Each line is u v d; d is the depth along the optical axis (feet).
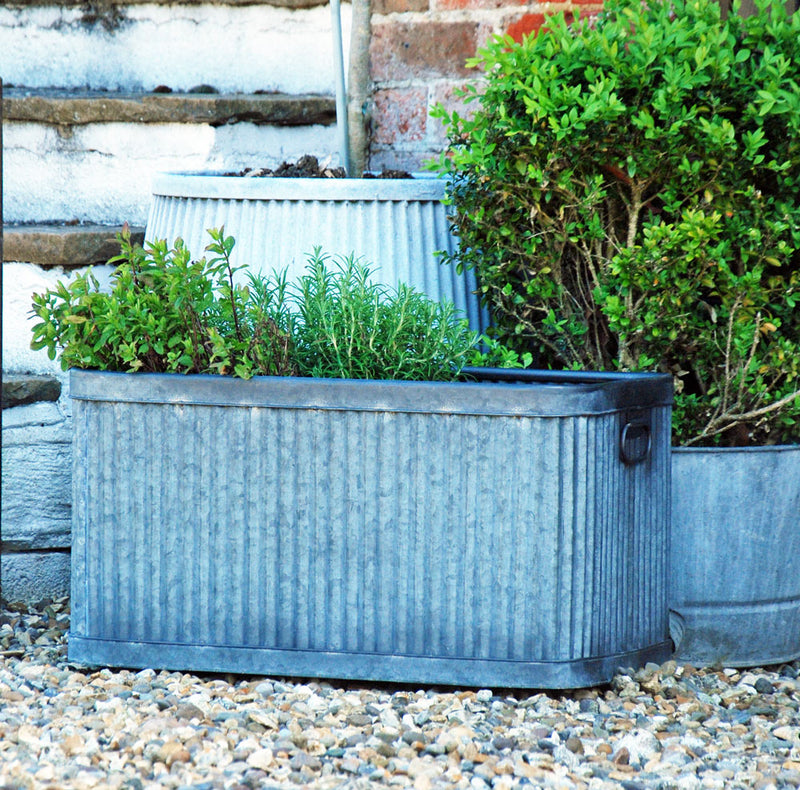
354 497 12.33
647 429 12.59
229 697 12.26
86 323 12.80
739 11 16.39
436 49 17.35
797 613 14.07
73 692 12.31
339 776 10.32
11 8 19.35
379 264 14.46
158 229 15.43
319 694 12.48
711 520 13.55
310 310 13.09
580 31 14.35
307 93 19.47
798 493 13.75
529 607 12.14
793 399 13.78
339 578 12.44
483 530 12.14
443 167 14.51
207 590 12.68
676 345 14.32
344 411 12.23
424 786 10.05
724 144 13.06
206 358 12.89
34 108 18.02
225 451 12.50
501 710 12.01
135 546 12.76
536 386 11.90
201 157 17.99
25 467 16.16
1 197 15.03
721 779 10.48
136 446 12.66
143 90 19.48
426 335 12.94
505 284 14.55
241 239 14.51
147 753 10.59
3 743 10.80
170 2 19.30
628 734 11.43
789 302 13.92
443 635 12.32
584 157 13.50
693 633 13.76
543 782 10.32
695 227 13.09
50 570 16.33
